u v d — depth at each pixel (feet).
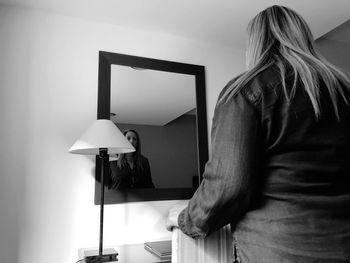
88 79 6.40
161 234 6.40
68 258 5.67
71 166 5.97
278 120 2.24
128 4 6.05
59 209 5.75
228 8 6.23
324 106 2.27
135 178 6.32
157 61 7.01
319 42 8.40
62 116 6.07
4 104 5.72
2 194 5.45
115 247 5.88
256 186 2.19
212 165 2.27
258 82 2.37
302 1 6.04
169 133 6.79
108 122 5.34
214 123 2.45
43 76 6.07
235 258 2.74
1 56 5.86
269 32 2.72
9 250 5.35
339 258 1.91
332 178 2.15
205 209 2.27
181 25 6.87
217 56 7.73
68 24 6.44
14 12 6.09
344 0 6.04
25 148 5.72
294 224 2.04
